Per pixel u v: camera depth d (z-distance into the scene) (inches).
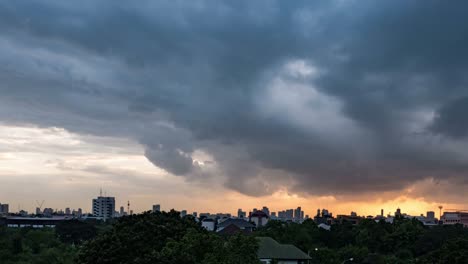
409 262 3725.4
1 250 3649.1
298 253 3216.0
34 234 4335.6
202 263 1729.8
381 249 4744.1
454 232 4648.1
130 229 2185.0
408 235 4690.0
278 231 4522.6
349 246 4554.6
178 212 2433.6
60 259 3462.1
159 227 2165.4
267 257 3063.5
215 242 1828.2
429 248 4407.0
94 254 2066.9
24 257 3602.4
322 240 4869.6
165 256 1744.6
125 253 2022.6
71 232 4970.5
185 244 1871.3
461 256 2662.4
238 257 1726.1
